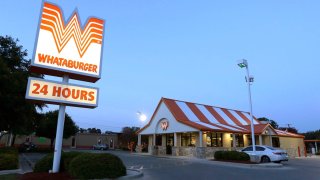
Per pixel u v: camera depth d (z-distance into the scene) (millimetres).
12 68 24953
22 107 21938
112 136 71250
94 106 14164
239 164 21188
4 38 25594
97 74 14586
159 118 36688
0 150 20453
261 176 14852
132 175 13367
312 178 14273
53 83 13367
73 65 13992
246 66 25234
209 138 33000
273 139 39406
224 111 42500
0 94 19719
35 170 14367
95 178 12188
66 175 12539
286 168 19516
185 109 36812
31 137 58938
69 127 47094
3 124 22344
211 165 20672
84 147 67062
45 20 13711
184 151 31438
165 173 15523
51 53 13539
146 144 48188
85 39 14625
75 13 14586
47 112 47438
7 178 12445
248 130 36125
